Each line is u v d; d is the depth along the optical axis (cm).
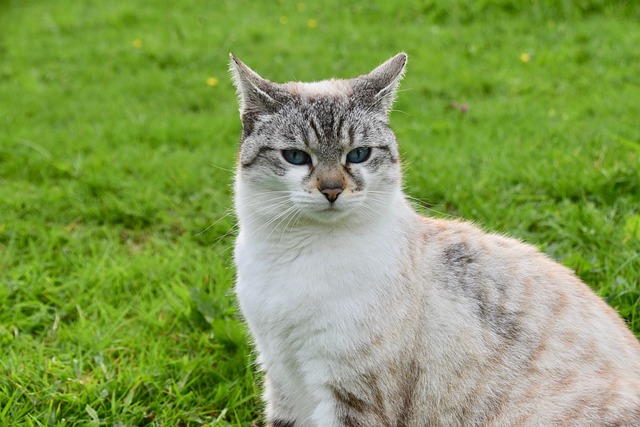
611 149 777
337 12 1315
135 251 687
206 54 1198
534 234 648
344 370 411
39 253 682
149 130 948
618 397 393
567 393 402
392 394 417
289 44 1202
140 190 787
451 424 425
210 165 834
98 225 745
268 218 427
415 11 1282
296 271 418
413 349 419
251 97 439
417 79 1058
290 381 446
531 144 818
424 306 421
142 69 1171
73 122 998
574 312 423
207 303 578
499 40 1156
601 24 1154
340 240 417
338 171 418
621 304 545
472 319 416
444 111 970
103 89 1105
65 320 594
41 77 1159
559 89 997
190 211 750
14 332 570
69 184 801
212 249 680
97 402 488
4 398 486
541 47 1121
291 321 416
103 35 1300
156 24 1336
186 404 499
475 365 415
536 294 424
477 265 429
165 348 550
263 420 497
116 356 549
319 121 422
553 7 1214
